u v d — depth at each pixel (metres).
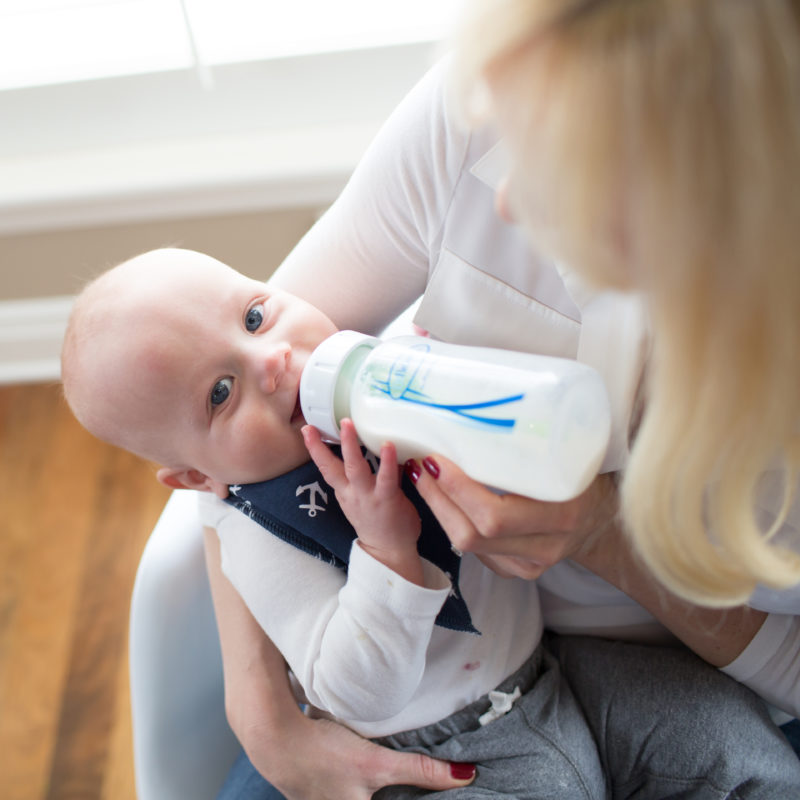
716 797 0.80
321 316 0.79
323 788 0.82
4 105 1.47
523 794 0.80
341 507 0.74
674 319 0.44
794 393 0.45
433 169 0.70
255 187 1.47
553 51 0.41
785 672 0.82
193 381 0.74
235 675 0.85
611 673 0.87
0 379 1.80
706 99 0.39
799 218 0.40
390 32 1.39
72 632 1.50
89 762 1.37
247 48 1.41
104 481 1.67
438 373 0.61
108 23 1.39
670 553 0.54
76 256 1.61
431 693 0.83
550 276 0.70
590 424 0.57
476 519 0.60
